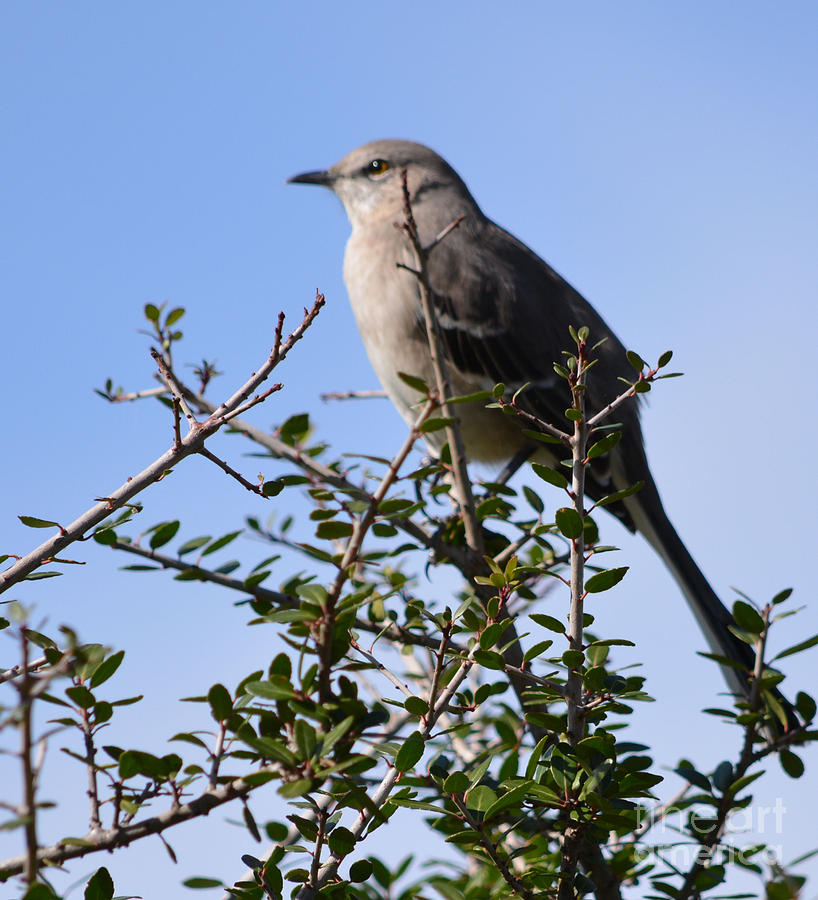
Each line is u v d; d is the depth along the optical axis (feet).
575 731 15.92
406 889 17.62
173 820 12.64
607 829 15.84
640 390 16.84
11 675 14.37
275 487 17.87
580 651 15.66
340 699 13.47
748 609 16.14
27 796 10.14
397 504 13.92
